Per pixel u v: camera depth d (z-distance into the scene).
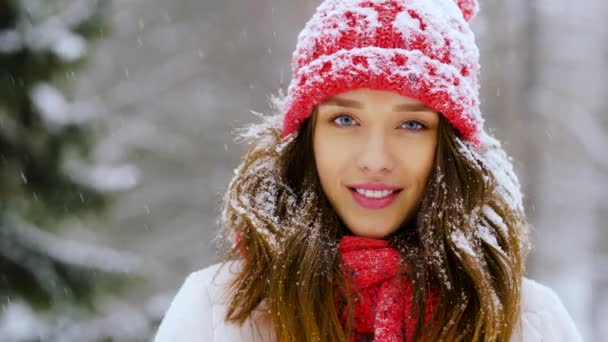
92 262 5.13
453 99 1.66
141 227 14.55
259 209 1.81
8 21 4.63
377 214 1.71
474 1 2.02
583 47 18.45
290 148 1.85
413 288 1.70
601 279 17.05
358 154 1.67
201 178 15.16
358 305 1.73
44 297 4.94
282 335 1.72
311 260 1.71
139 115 15.81
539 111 15.15
